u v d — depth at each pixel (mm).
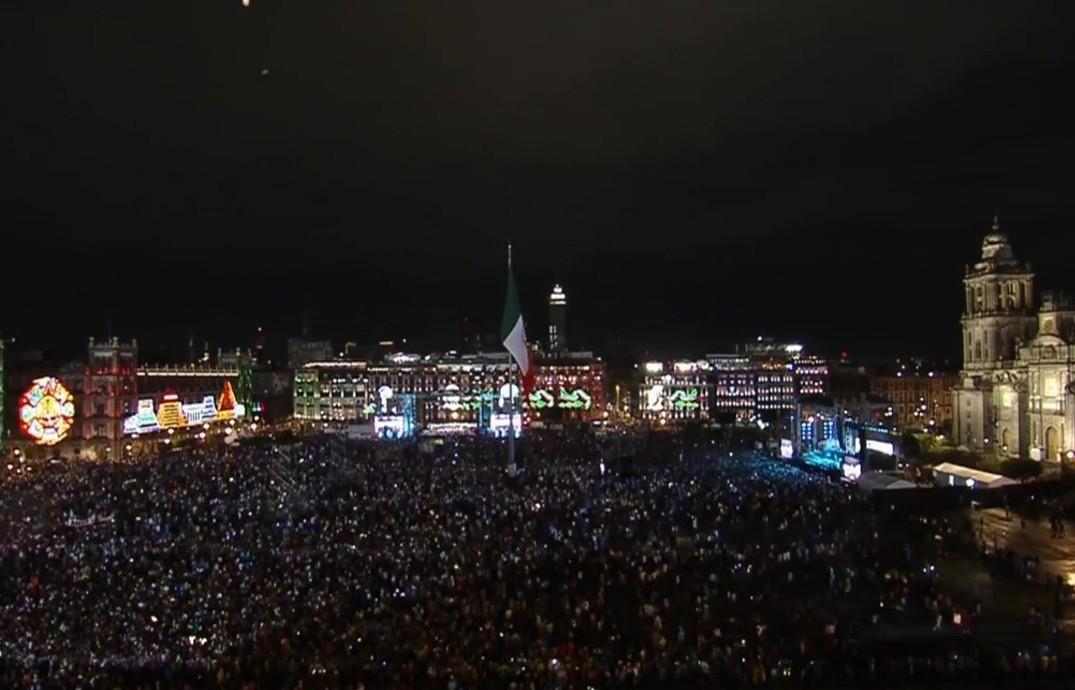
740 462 174875
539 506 108562
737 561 82875
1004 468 143250
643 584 74250
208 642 56906
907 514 107750
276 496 119438
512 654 55594
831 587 74562
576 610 65312
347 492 122500
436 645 56500
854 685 51750
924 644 59438
